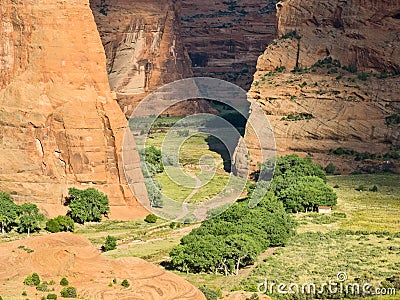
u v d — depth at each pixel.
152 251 103.44
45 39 124.56
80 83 125.00
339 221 119.12
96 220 119.00
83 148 123.00
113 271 86.50
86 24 126.12
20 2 125.06
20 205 116.62
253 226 106.62
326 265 98.12
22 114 123.38
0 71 126.12
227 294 86.12
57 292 80.06
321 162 156.75
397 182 146.00
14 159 122.50
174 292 82.19
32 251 90.56
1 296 78.19
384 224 117.25
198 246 96.94
